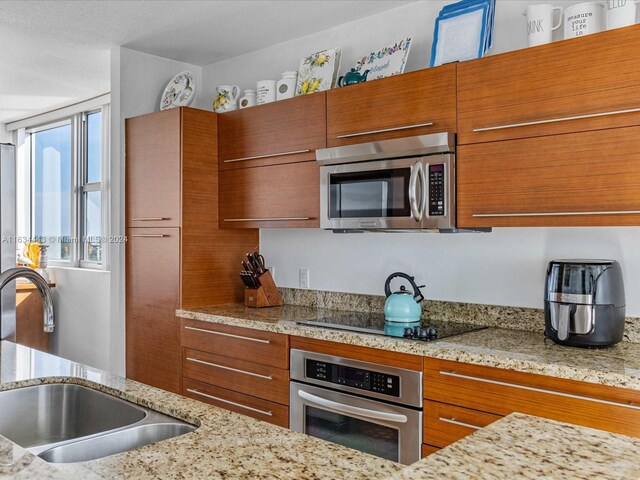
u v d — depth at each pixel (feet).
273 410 9.02
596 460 2.83
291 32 10.89
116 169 11.78
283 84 10.58
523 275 8.25
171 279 10.82
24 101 16.26
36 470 3.08
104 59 12.53
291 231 11.38
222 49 11.90
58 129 17.83
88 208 16.66
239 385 9.57
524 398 6.30
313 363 8.43
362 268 10.21
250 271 10.98
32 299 16.49
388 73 9.19
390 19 9.80
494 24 8.53
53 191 18.04
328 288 10.75
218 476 3.00
